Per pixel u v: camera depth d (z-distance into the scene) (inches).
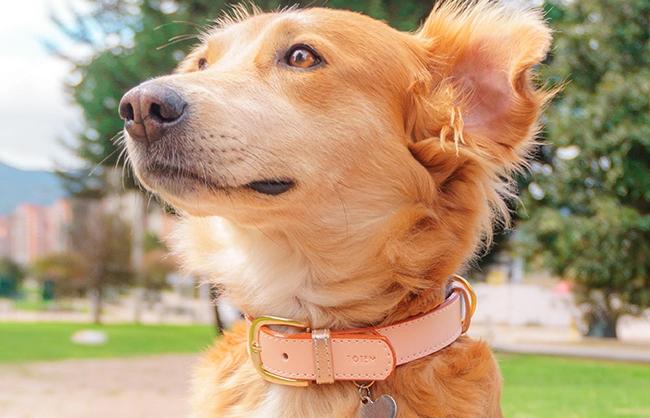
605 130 86.2
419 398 19.2
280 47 21.2
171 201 20.0
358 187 20.6
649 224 87.7
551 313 207.9
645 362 89.1
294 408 19.6
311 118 20.4
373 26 21.8
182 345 119.9
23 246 699.4
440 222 20.6
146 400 60.1
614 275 96.3
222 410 20.7
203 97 19.8
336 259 20.5
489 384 20.1
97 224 222.2
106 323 205.3
